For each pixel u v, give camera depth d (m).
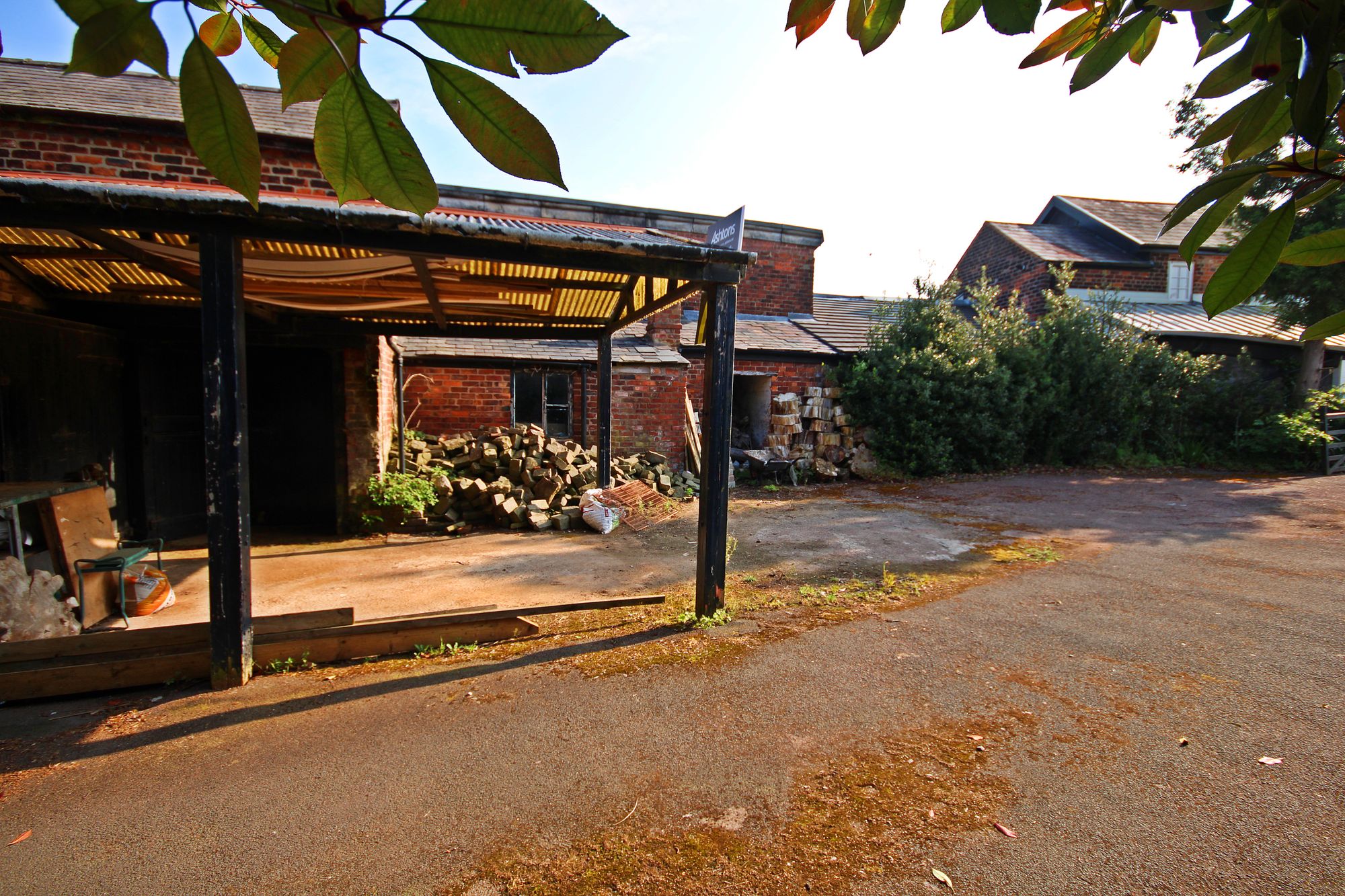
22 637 3.50
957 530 7.33
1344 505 8.21
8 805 2.32
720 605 4.25
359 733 2.81
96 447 5.78
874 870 1.98
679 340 11.97
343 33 0.52
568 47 0.51
